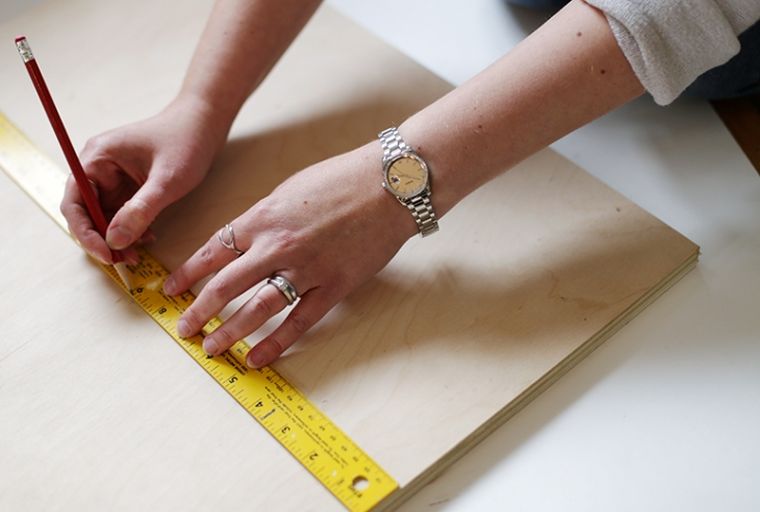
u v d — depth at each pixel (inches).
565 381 50.6
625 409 49.5
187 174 54.9
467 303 52.1
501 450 48.4
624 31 45.1
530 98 47.4
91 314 53.3
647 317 52.9
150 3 69.3
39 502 46.2
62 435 48.4
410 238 54.5
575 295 52.1
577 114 48.0
